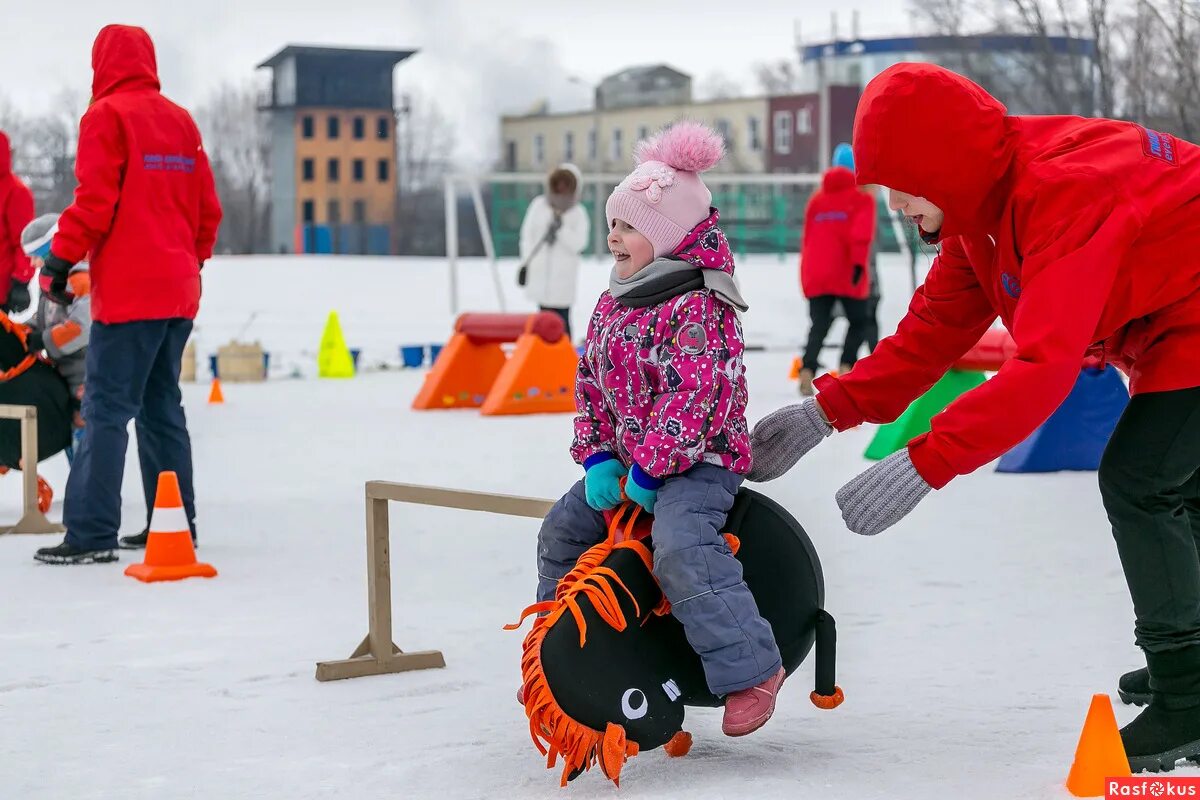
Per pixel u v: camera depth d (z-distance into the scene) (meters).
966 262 3.80
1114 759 3.35
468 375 14.99
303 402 15.74
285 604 5.91
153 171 6.90
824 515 7.88
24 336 8.34
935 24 31.08
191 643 5.23
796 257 42.47
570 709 3.46
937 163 3.40
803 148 71.19
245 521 8.02
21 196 9.22
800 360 17.88
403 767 3.73
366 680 4.70
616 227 3.78
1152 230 3.37
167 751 3.92
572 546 3.92
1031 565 6.45
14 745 3.99
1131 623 5.29
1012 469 9.46
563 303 16.58
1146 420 3.48
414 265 35.75
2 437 8.30
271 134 80.00
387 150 79.62
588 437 3.85
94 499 6.93
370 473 9.92
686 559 3.54
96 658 5.02
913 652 4.89
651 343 3.66
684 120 3.83
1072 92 27.88
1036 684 4.43
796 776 3.56
